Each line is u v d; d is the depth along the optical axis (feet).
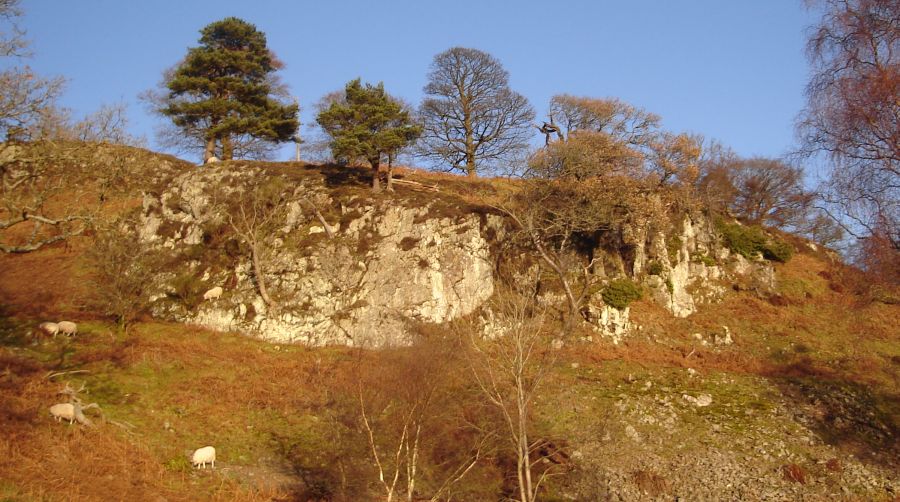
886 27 54.08
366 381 75.87
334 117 126.93
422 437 67.82
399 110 131.44
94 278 114.11
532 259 117.29
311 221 121.49
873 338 110.32
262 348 101.76
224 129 150.41
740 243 130.52
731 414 85.05
